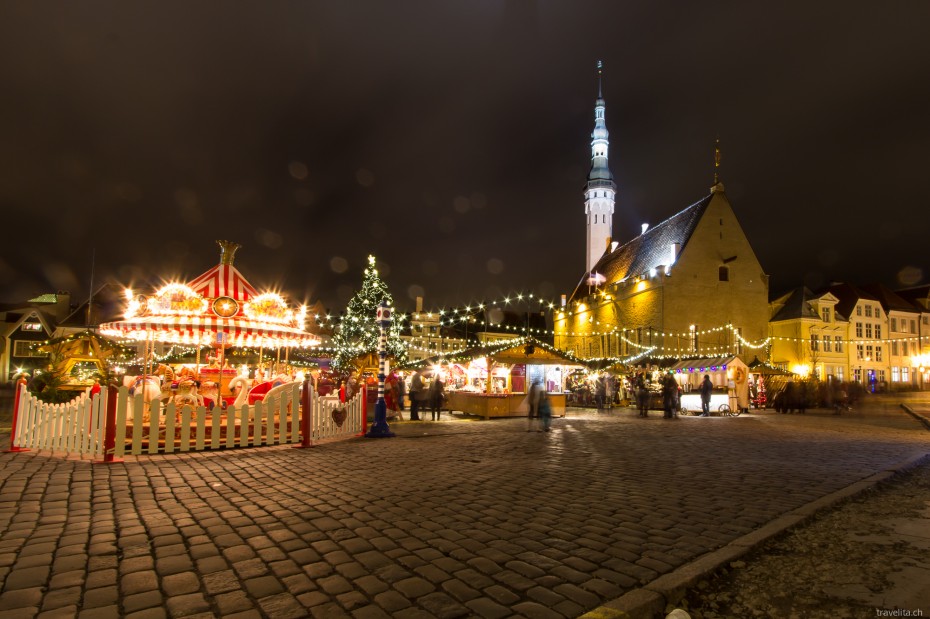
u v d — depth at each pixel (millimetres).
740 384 28469
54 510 6227
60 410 10555
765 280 43750
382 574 4406
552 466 9922
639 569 4648
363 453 11312
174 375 14992
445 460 10477
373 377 24781
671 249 43781
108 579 4219
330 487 7762
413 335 74000
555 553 5012
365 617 3645
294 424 12430
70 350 12906
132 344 28547
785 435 16047
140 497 6953
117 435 9773
